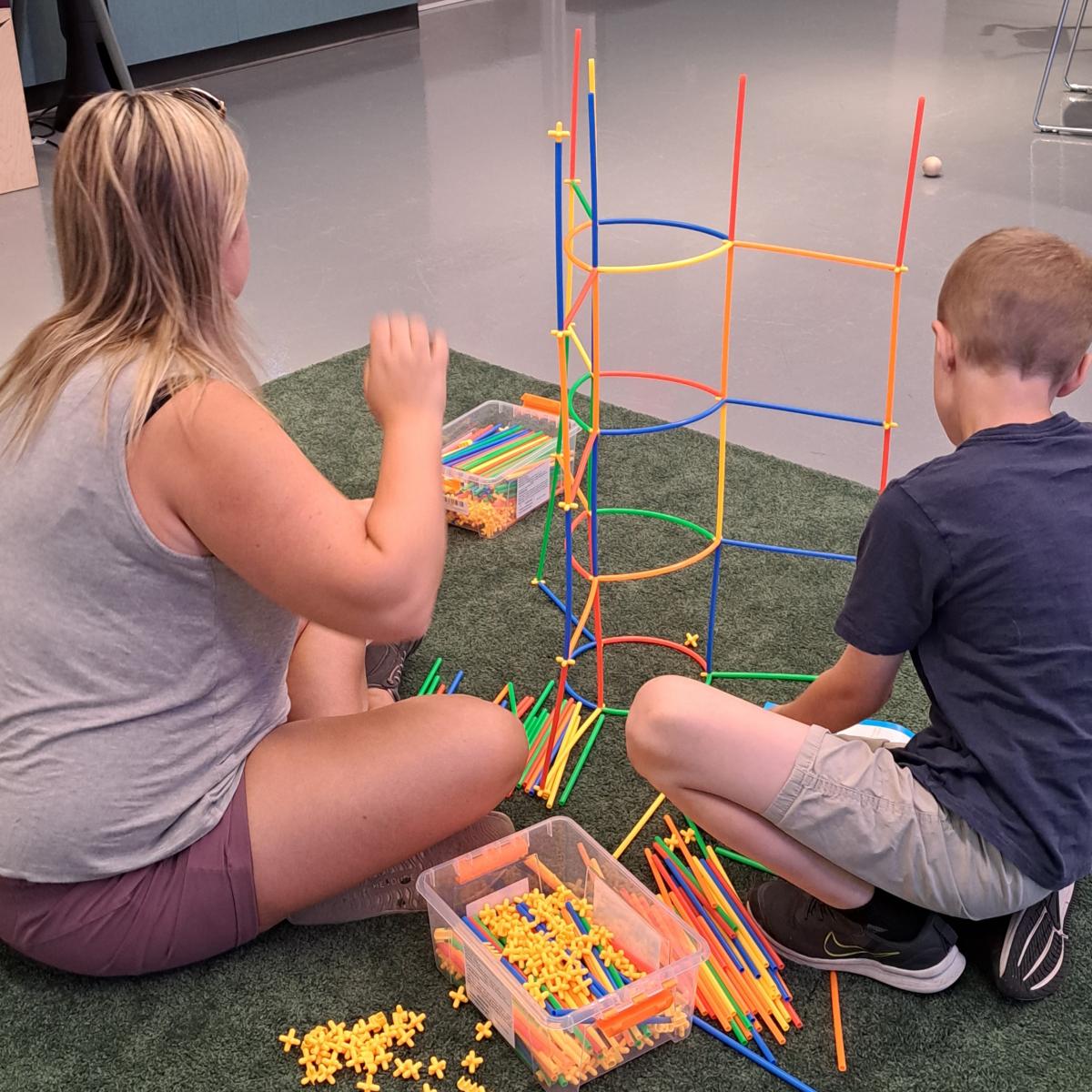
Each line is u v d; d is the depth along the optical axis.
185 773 1.26
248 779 1.31
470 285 3.26
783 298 3.17
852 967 1.36
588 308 3.12
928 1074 1.26
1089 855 1.22
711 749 1.28
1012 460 1.20
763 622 1.97
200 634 1.22
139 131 1.08
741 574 2.09
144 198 1.09
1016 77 5.04
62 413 1.13
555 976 1.32
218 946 1.35
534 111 4.73
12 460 1.17
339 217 3.71
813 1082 1.25
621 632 1.95
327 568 1.13
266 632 1.28
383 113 4.70
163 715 1.23
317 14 5.33
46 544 1.16
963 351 1.26
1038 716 1.18
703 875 1.46
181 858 1.29
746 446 2.49
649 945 1.33
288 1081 1.26
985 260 1.23
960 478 1.20
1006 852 1.20
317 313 3.10
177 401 1.11
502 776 1.39
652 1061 1.28
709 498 2.31
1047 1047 1.29
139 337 1.14
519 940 1.36
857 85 4.98
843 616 1.29
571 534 1.61
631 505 2.28
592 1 6.44
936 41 5.61
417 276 3.32
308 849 1.31
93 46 4.27
